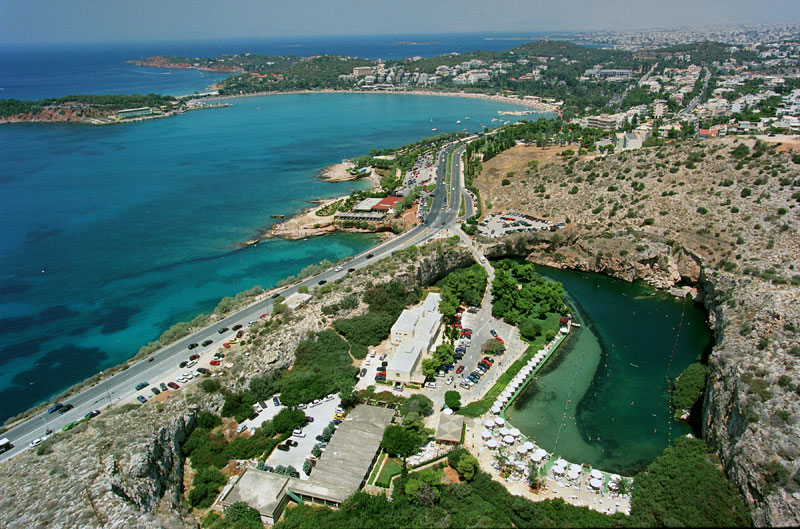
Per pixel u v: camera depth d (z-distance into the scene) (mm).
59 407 141875
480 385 156250
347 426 134125
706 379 150750
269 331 169875
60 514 100500
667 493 112438
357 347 172625
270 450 131375
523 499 110500
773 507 99312
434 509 110938
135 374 155875
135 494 108438
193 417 138875
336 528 104875
